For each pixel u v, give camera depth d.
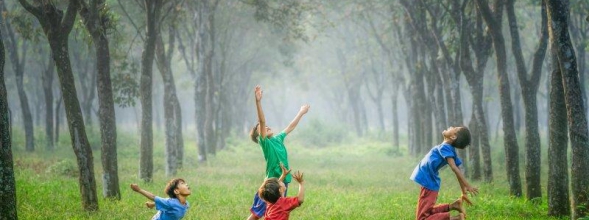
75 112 12.34
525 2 30.14
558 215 12.02
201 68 28.53
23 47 31.58
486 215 12.11
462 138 8.27
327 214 12.36
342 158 33.66
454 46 21.02
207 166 26.55
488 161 19.25
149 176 18.69
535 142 14.43
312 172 24.06
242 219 11.66
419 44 26.92
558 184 12.03
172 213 8.28
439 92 26.17
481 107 19.17
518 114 37.06
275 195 7.84
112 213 12.36
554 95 11.99
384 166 27.52
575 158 10.55
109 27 15.03
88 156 12.55
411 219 11.73
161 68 22.19
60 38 12.12
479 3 15.38
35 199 13.84
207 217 11.90
